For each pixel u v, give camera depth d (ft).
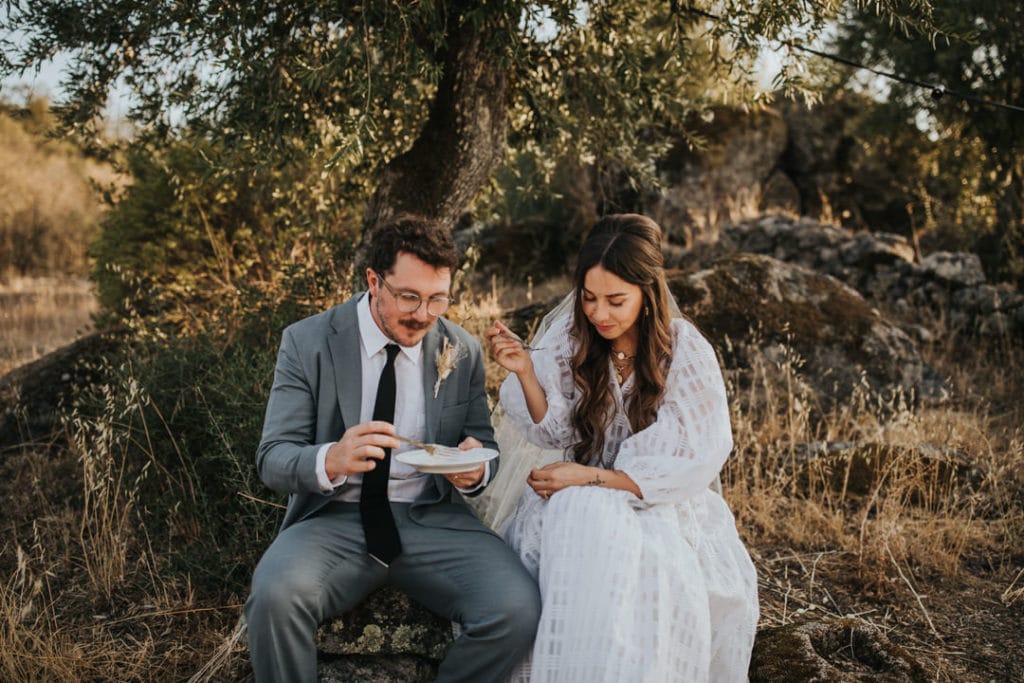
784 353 17.80
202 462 12.48
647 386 8.86
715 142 29.19
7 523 13.03
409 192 14.73
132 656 9.59
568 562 7.76
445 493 8.82
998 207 26.91
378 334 8.62
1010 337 21.38
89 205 53.47
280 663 7.54
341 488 8.50
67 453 15.28
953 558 12.15
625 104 15.40
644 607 7.54
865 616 10.97
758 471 13.92
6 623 9.74
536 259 29.12
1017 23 24.30
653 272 8.51
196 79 13.69
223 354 14.16
